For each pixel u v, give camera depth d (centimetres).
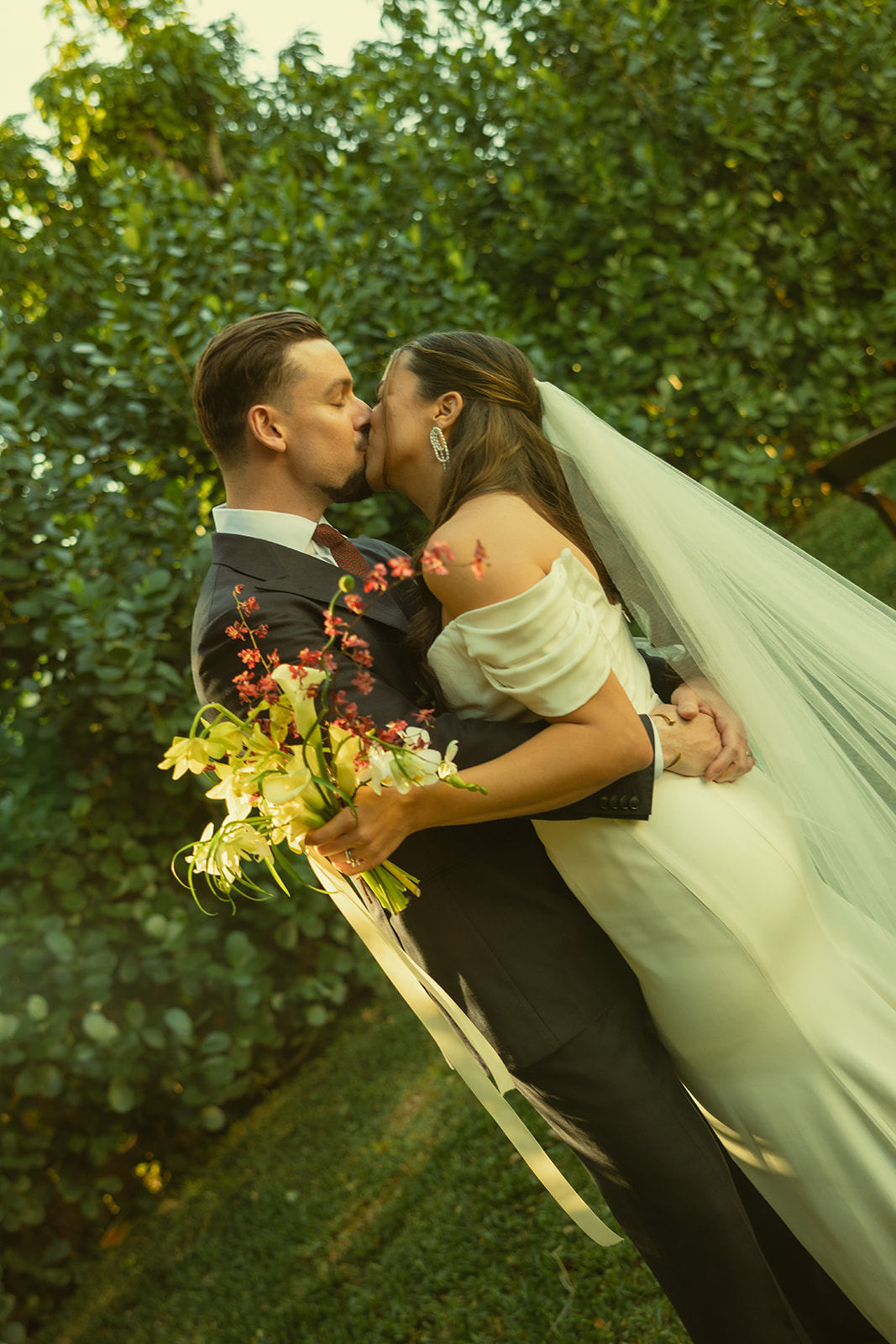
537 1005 162
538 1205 277
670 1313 215
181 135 866
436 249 561
